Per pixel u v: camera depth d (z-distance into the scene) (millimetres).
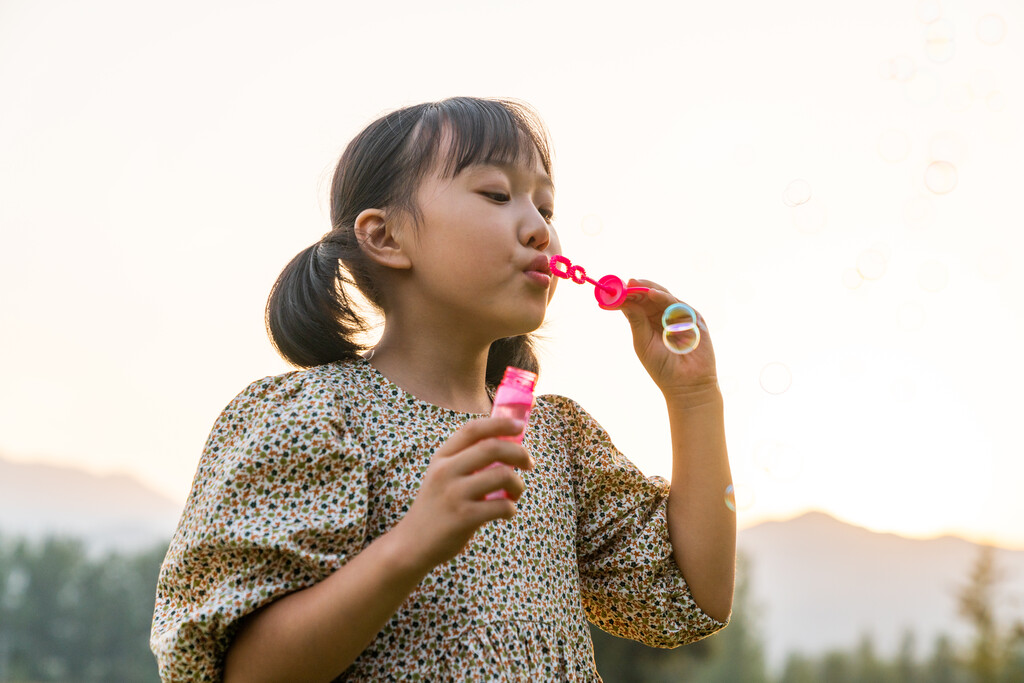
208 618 933
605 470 1268
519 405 940
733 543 1247
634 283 1280
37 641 32812
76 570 33656
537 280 1165
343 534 997
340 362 1196
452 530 874
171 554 1020
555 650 1111
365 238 1212
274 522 986
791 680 20281
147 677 32594
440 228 1162
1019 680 12539
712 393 1283
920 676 17547
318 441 1037
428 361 1188
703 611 1229
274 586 948
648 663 9727
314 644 902
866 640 20172
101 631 32906
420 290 1186
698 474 1254
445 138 1193
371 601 888
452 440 921
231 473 1006
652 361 1291
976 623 13125
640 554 1222
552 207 1254
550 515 1193
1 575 33344
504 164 1187
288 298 1276
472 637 1028
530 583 1120
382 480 1078
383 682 1000
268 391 1109
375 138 1253
